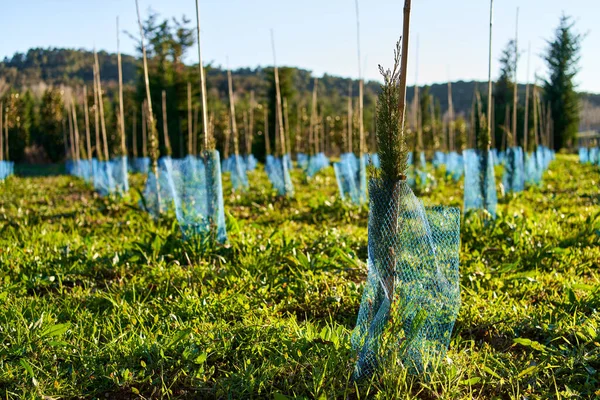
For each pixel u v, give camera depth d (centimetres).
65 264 630
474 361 372
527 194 1262
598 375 348
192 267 605
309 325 414
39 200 1417
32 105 4112
